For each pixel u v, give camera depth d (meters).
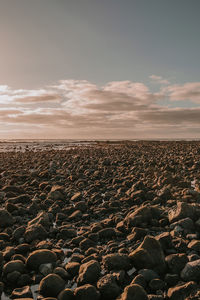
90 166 19.78
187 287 4.18
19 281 4.84
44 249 5.57
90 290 4.29
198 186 11.34
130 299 4.01
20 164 23.16
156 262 4.99
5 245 6.38
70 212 8.94
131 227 7.14
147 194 10.12
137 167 17.61
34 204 9.16
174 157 23.86
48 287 4.50
